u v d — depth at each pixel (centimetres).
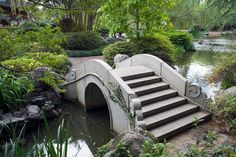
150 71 570
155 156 214
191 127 441
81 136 520
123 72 555
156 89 521
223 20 546
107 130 543
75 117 610
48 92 584
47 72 294
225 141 368
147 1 723
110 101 500
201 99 491
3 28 231
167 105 474
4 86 500
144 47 741
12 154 213
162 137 398
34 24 241
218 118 449
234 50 765
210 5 555
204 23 632
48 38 236
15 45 231
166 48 762
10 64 385
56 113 578
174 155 314
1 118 461
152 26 771
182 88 515
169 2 750
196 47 1577
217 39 1894
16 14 269
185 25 1004
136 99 420
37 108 519
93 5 274
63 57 713
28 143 419
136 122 400
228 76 624
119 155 250
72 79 665
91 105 642
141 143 259
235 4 499
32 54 250
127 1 695
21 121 464
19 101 516
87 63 582
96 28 1290
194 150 236
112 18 741
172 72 533
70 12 257
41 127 514
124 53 741
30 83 309
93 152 451
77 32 1139
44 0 242
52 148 208
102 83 520
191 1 648
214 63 1058
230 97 455
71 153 443
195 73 879
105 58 777
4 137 423
